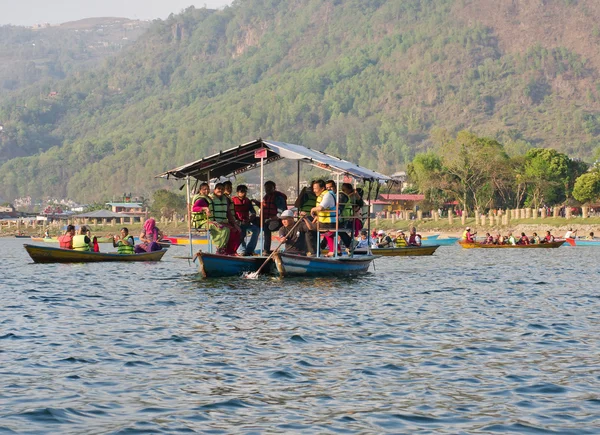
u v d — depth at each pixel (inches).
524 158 6269.7
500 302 1006.4
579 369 592.7
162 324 798.5
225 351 654.5
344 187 1328.7
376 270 1588.3
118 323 807.7
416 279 1352.1
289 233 1237.1
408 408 488.4
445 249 2952.8
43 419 460.4
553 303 998.4
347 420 462.9
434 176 5846.5
